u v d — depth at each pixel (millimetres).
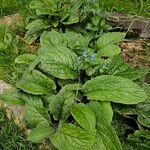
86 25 697
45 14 698
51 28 701
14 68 626
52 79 557
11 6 808
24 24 743
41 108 519
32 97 530
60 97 505
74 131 474
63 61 544
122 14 741
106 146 466
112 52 603
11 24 750
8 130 554
